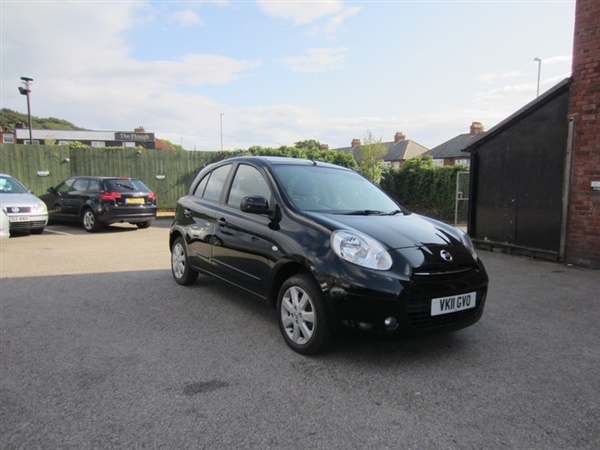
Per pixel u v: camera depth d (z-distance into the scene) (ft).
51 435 7.82
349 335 10.52
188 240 17.37
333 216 12.34
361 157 103.71
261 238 12.89
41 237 33.96
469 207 30.19
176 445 7.57
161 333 12.97
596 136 22.25
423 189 60.13
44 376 10.12
